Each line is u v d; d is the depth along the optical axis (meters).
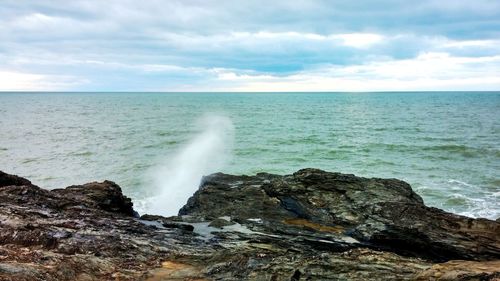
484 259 14.27
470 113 114.00
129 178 36.19
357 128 74.81
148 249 13.03
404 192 20.11
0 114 113.06
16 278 8.60
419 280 9.70
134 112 125.25
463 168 38.44
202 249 13.91
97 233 13.55
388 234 15.98
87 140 59.38
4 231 12.12
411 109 136.75
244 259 11.81
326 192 20.42
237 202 21.30
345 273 10.63
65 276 9.63
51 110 134.00
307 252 14.70
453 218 16.08
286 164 41.78
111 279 10.23
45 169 39.56
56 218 14.37
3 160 43.59
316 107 154.75
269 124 83.94
